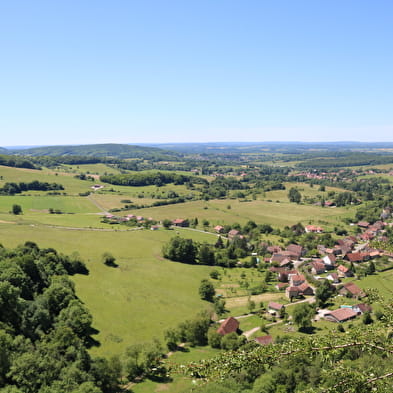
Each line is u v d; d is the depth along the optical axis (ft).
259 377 174.29
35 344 200.44
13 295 210.38
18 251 306.14
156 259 443.73
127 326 265.75
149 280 368.89
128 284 347.56
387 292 343.05
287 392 157.89
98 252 426.92
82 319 230.48
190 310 312.29
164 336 253.65
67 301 249.34
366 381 49.98
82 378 178.40
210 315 293.84
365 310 299.58
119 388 194.18
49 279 282.36
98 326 256.32
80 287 314.35
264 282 383.45
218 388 167.63
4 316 205.67
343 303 325.21
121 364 204.03
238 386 169.58
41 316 218.79
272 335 260.21
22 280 243.60
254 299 345.10
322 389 54.13
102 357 207.31
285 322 286.46
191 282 383.24
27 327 210.79
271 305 311.68
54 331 213.66
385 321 59.00
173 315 297.53
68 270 339.77
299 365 168.76
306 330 266.36
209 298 345.31
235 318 296.92
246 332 269.44
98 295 306.76
